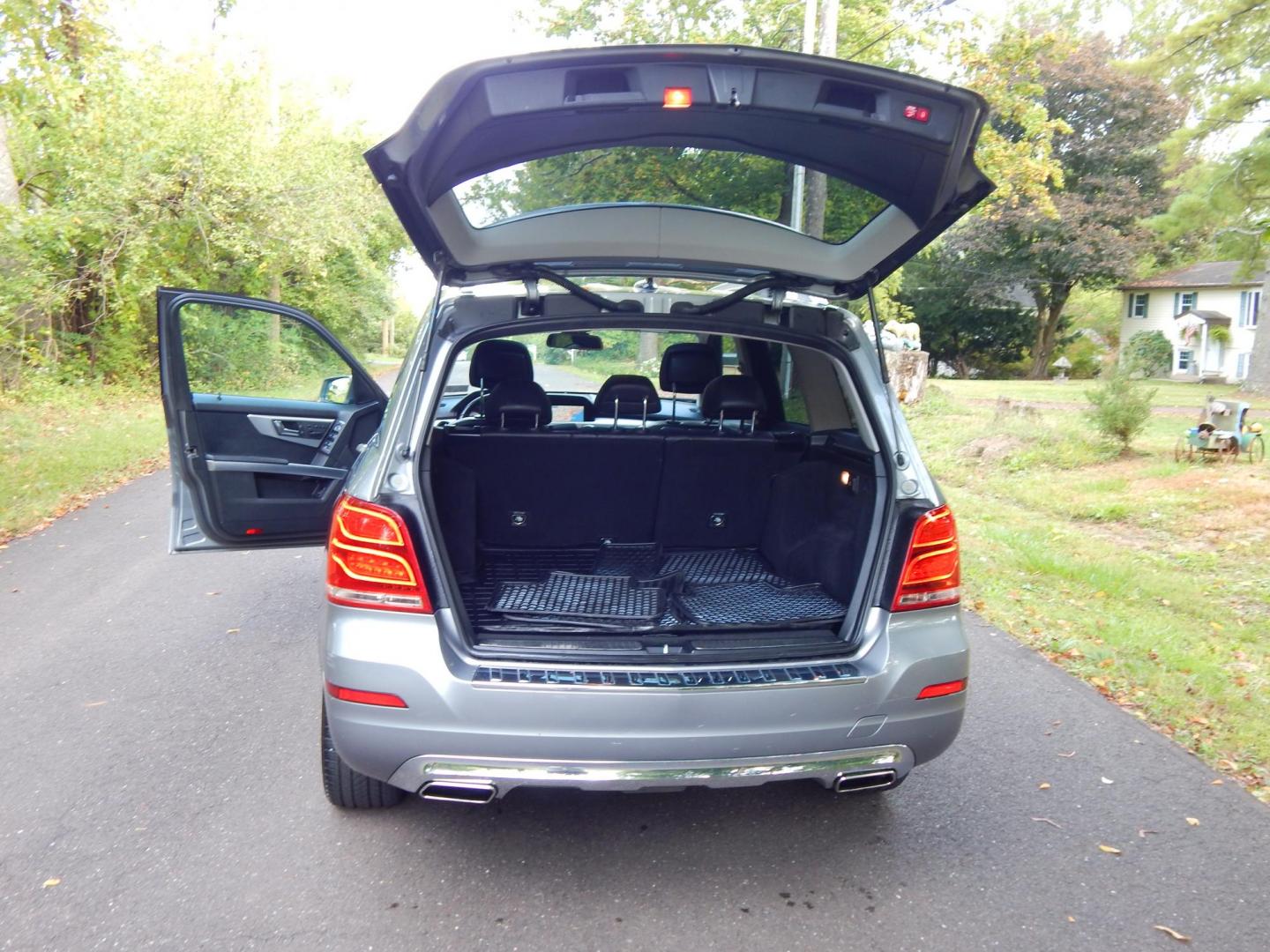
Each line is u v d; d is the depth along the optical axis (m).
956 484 10.44
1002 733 4.22
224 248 17.58
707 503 4.03
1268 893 3.03
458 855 3.17
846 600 3.29
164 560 7.07
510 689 2.63
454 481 3.40
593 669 2.71
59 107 13.66
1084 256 39.53
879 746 2.84
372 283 29.64
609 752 2.66
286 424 5.03
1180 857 3.24
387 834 3.29
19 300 14.24
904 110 2.47
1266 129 14.01
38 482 9.53
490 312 3.02
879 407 3.07
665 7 19.59
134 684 4.63
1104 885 3.06
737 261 3.13
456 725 2.64
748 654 2.83
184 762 3.81
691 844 3.27
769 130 2.69
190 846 3.19
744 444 3.92
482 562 3.89
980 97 2.38
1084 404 20.52
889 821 3.45
